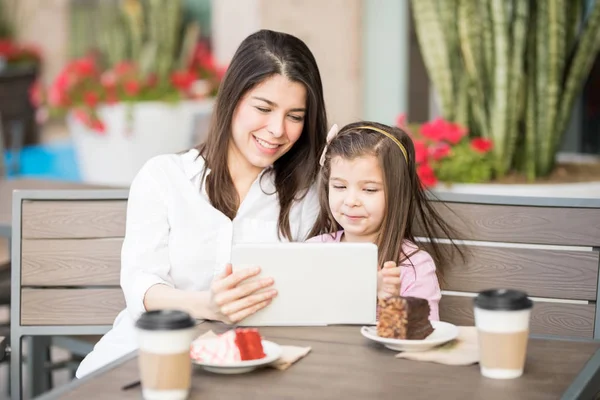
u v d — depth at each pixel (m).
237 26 6.81
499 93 4.25
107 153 6.53
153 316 1.52
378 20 5.48
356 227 2.30
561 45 4.22
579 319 2.31
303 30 5.57
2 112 6.77
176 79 6.69
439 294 2.29
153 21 7.80
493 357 1.63
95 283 2.52
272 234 2.43
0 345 2.11
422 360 1.73
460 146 4.29
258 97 2.29
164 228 2.35
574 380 1.62
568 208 2.35
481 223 2.40
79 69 6.61
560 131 4.42
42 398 1.54
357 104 5.53
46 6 9.66
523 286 2.36
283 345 1.83
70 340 3.02
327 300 1.96
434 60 4.37
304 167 2.45
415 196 2.40
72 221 2.53
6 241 6.03
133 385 1.60
